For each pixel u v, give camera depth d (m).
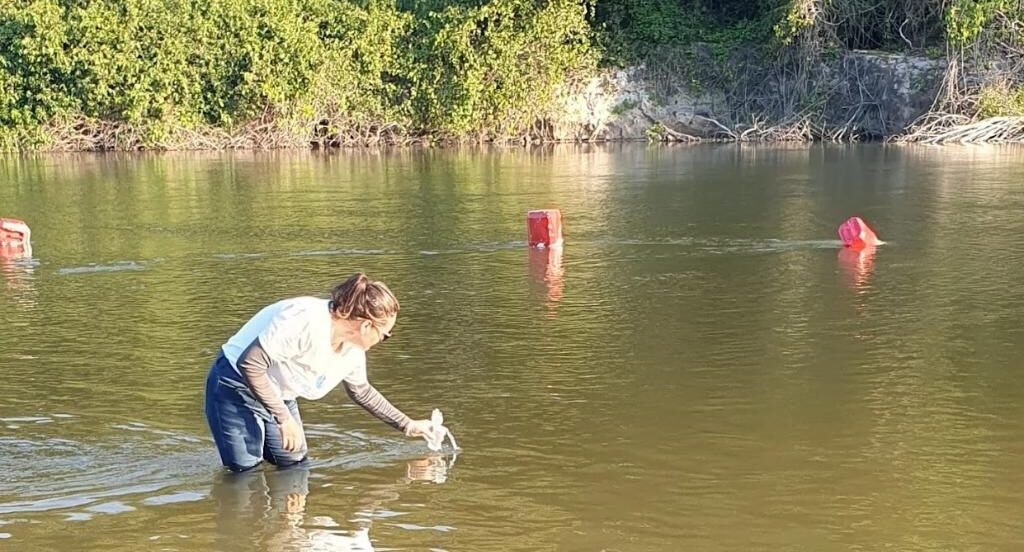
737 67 30.80
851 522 4.40
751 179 18.52
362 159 24.59
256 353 4.74
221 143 27.95
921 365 6.63
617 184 17.98
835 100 29.83
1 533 4.36
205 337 7.57
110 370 6.73
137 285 9.47
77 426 5.64
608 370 6.60
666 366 6.68
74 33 26.48
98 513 4.55
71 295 9.06
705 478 4.87
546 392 6.18
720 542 4.23
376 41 28.81
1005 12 27.86
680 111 30.81
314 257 10.84
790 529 4.34
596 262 10.42
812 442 5.31
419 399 6.08
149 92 26.92
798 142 28.97
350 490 4.79
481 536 4.31
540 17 29.11
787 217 13.46
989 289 8.82
